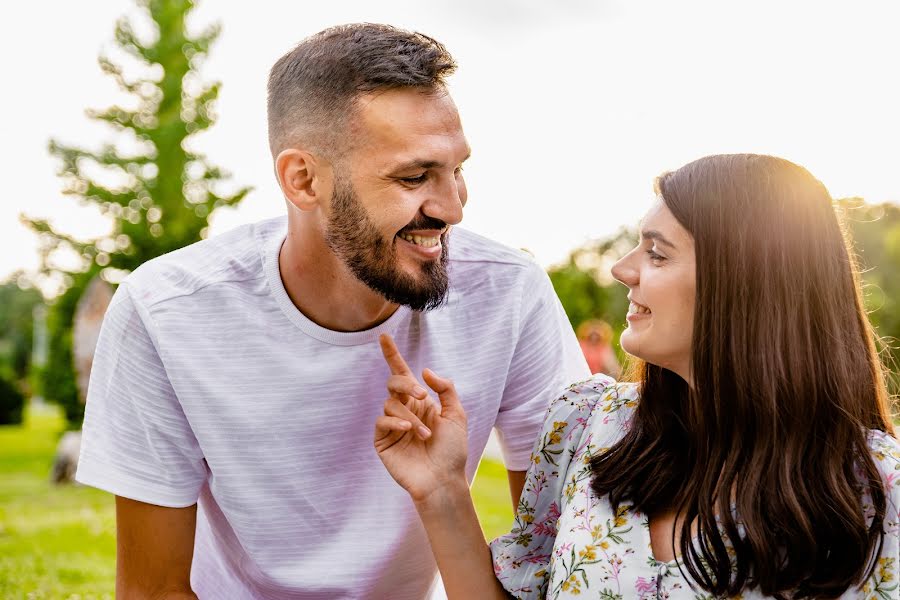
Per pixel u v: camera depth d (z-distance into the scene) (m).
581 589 1.57
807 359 1.49
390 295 1.73
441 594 2.21
